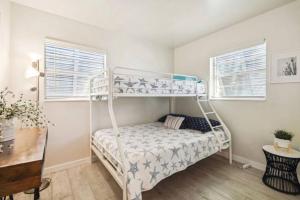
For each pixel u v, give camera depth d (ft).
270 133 7.88
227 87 10.10
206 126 9.02
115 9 7.61
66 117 8.52
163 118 11.96
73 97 9.03
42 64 7.80
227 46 9.63
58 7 7.47
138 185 5.04
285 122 7.38
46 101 7.95
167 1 6.97
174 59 13.42
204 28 9.71
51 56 8.27
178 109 13.00
